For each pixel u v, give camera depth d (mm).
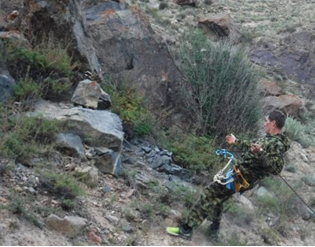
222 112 9977
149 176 7684
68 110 7848
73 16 9141
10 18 9773
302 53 19016
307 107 15609
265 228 7117
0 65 8172
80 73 9016
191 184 7926
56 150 7195
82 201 6484
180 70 10664
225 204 7215
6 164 6559
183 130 9367
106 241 5930
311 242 7375
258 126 10648
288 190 8430
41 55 8523
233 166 6371
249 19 23500
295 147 11617
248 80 10727
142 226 6375
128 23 10477
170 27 17891
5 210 5883
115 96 8953
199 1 24297
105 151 7414
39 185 6473
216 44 11500
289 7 26516
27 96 7961
